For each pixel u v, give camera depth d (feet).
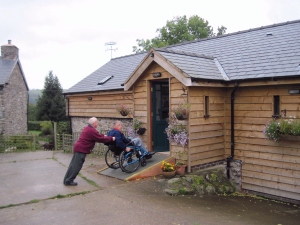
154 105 33.22
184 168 28.86
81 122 58.70
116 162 30.19
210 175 29.84
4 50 81.97
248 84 29.71
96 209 19.69
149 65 31.60
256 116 30.78
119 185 25.44
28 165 34.88
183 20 119.55
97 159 38.70
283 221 21.15
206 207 22.39
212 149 31.78
